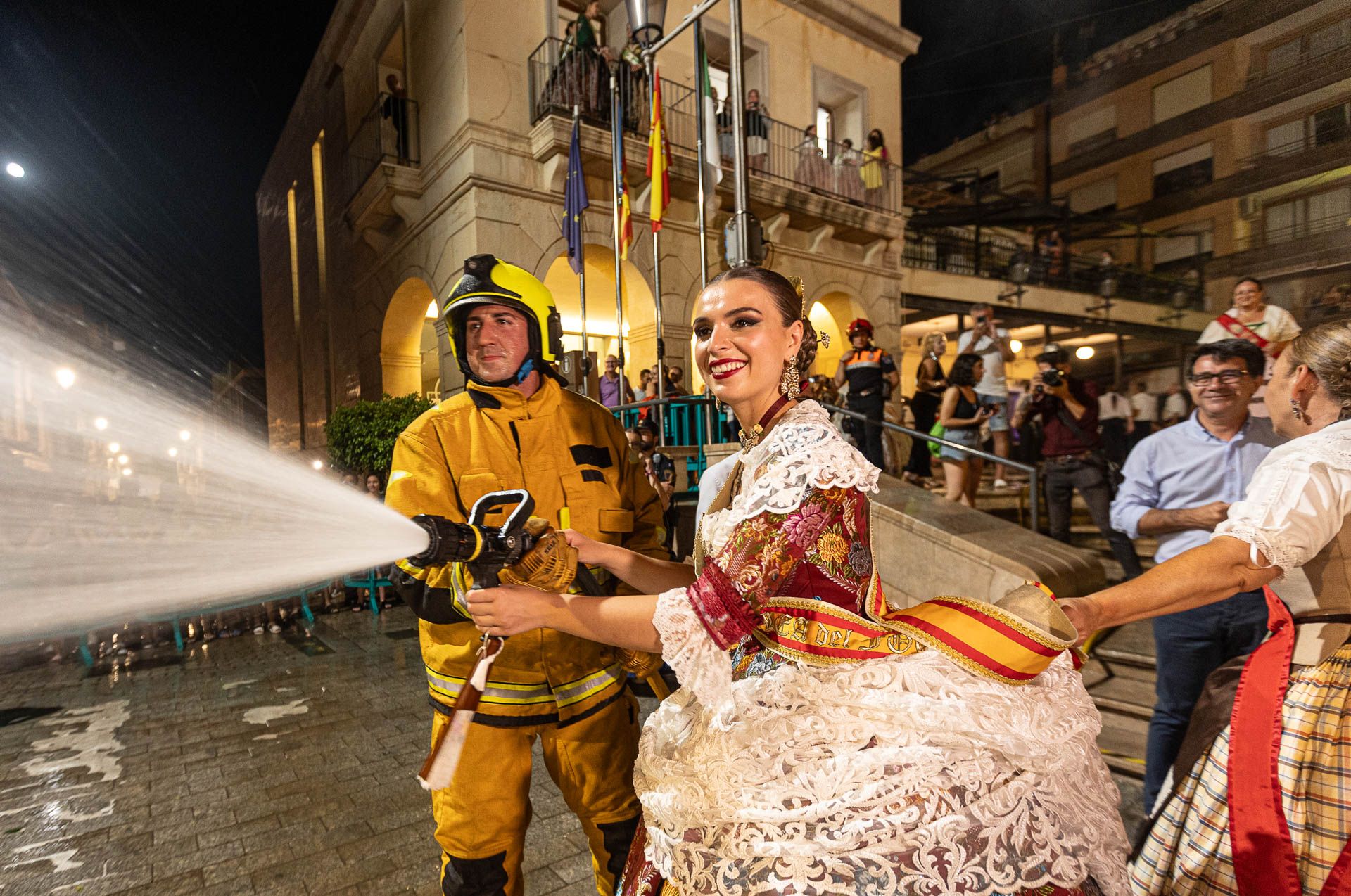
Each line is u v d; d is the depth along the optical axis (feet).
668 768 3.61
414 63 35.01
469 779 5.13
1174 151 31.22
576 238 27.30
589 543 4.26
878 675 3.49
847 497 3.66
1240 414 8.31
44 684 16.67
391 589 25.34
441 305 33.04
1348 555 4.50
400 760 11.53
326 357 48.98
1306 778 4.58
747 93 38.29
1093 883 3.67
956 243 50.24
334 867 8.38
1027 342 45.39
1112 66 34.91
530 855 8.49
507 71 31.14
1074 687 3.88
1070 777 3.60
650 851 3.74
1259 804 4.71
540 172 31.76
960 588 12.21
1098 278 37.63
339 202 44.14
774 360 4.00
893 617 3.81
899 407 32.19
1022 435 22.66
